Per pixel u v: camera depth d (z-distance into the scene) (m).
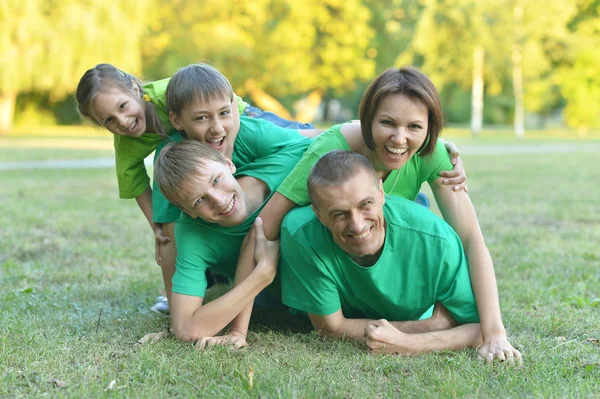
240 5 26.70
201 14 26.03
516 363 2.52
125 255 4.74
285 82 27.86
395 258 2.66
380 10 30.98
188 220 2.89
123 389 2.30
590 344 2.85
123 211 6.82
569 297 3.60
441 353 2.66
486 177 10.77
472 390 2.30
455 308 2.73
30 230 5.55
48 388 2.31
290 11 27.12
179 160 2.65
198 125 2.89
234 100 3.05
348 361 2.58
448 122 39.69
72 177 10.52
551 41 27.61
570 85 29.11
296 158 3.01
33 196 7.98
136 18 21.53
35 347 2.69
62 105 31.25
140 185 3.41
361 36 28.75
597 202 7.64
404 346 2.64
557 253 4.78
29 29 19.88
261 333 2.95
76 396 2.22
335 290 2.74
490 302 2.70
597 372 2.50
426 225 2.66
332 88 34.12
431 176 2.90
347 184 2.40
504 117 39.34
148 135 3.30
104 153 16.12
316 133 3.44
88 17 20.27
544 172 11.76
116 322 3.12
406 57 26.72
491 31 25.20
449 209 2.89
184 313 2.80
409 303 2.75
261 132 3.09
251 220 2.90
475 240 2.84
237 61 26.59
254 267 2.83
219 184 2.68
